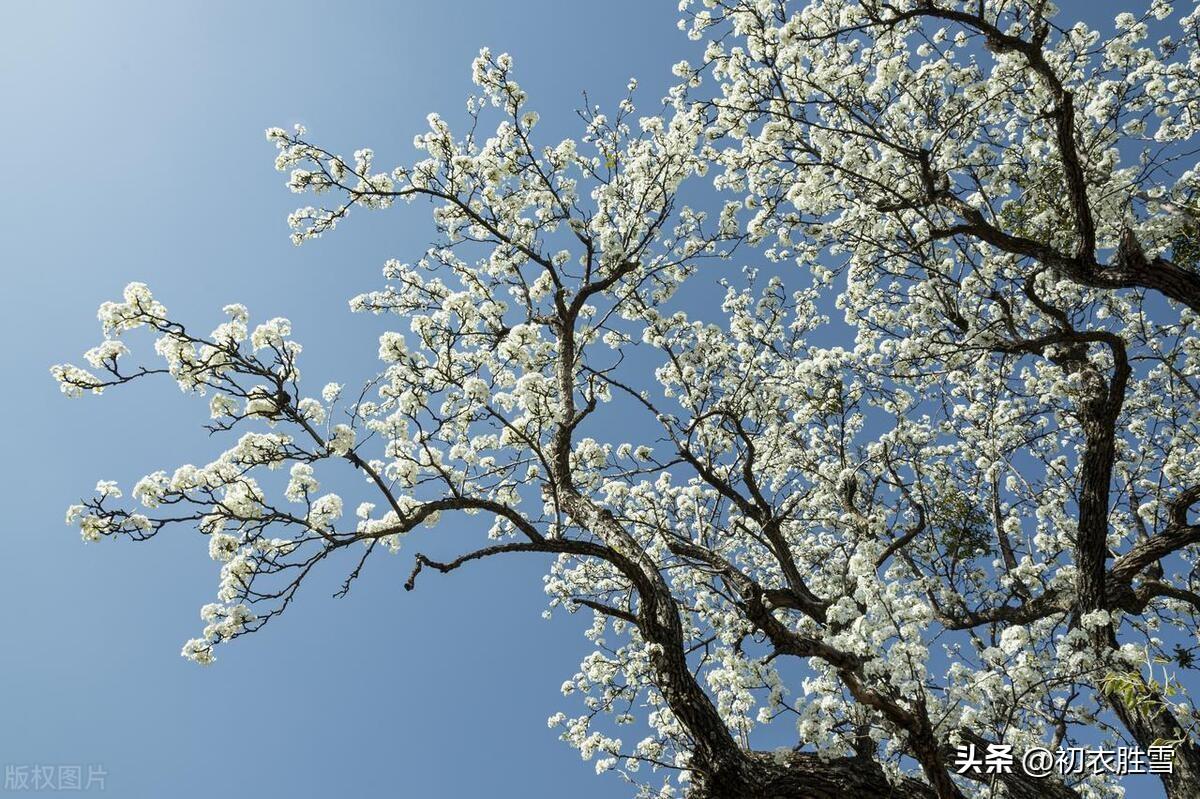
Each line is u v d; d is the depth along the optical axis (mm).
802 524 10398
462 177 8008
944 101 7840
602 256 8164
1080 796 6152
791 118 7363
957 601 8992
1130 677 4676
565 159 8477
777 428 10375
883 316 9617
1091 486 7473
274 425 5414
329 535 5410
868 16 6430
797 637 5051
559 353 7801
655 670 5172
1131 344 8938
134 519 4980
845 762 5535
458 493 5734
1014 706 5375
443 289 8617
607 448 9289
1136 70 7559
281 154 7734
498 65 7676
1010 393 9922
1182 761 6305
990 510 10469
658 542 8969
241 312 5141
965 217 7242
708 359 10164
